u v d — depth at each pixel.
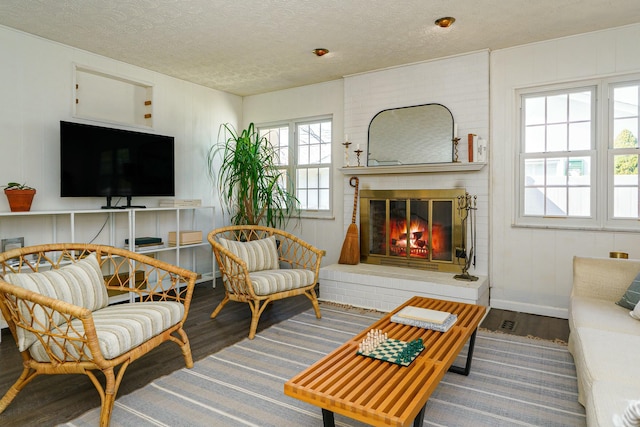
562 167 3.69
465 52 3.95
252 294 3.09
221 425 1.92
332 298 4.19
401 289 3.78
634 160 3.40
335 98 4.89
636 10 3.06
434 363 1.77
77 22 3.25
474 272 4.00
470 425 1.92
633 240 3.38
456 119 4.04
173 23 3.27
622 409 1.33
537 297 3.78
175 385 2.31
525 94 3.83
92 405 2.11
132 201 4.32
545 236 3.73
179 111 4.80
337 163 4.90
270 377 2.42
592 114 3.56
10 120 3.38
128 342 2.03
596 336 1.99
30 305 2.04
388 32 3.45
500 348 2.89
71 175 3.61
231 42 3.67
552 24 3.30
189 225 4.97
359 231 4.64
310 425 1.92
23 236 3.46
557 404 2.11
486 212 3.93
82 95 3.97
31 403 2.12
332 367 1.76
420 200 4.26
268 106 5.45
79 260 2.52
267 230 4.05
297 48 3.82
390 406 1.44
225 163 5.05
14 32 3.38
